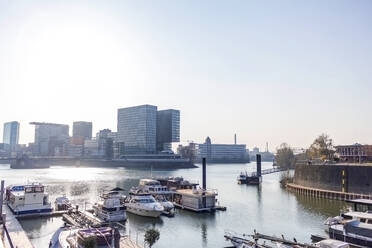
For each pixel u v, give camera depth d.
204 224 58.53
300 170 117.06
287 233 52.16
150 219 62.09
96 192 105.81
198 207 70.12
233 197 95.81
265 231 53.62
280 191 112.31
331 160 133.00
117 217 58.75
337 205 79.75
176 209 73.00
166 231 53.31
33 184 68.31
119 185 132.00
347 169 91.62
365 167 86.62
